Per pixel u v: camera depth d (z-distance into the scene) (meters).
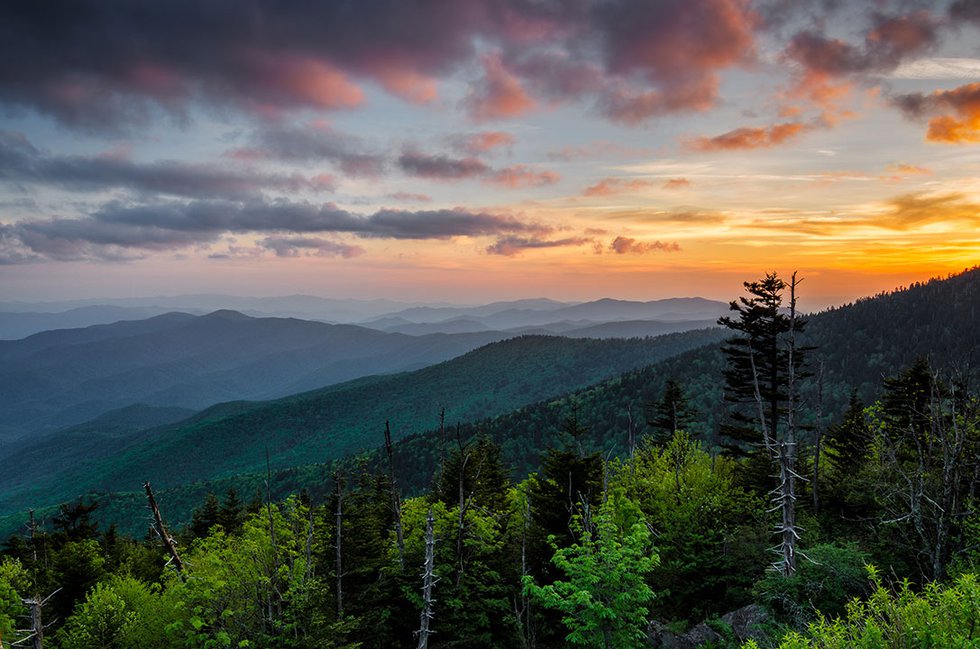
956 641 8.18
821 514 29.00
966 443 20.97
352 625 21.69
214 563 21.69
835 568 20.69
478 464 36.72
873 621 9.30
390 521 36.84
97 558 37.16
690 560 26.97
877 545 23.20
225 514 62.50
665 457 33.53
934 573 18.12
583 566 16.81
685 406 47.28
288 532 26.58
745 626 21.45
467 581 25.53
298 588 20.53
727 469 32.94
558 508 27.81
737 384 33.41
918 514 19.72
